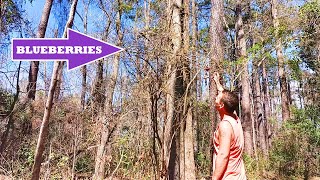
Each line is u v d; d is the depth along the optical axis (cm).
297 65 1688
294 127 1573
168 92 610
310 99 2006
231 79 902
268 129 3166
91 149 895
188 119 731
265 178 1423
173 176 680
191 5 956
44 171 776
